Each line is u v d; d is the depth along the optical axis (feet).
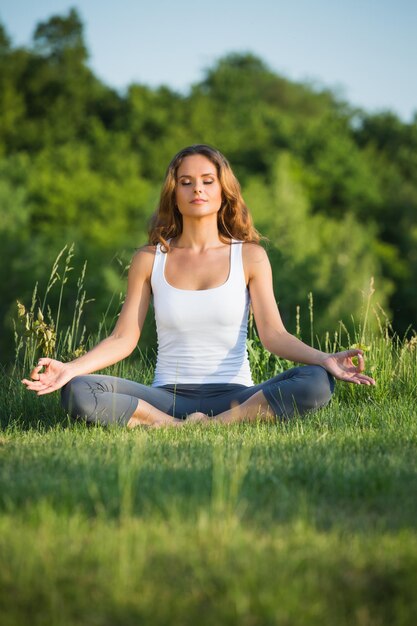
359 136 198.90
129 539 10.06
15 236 129.08
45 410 21.76
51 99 163.43
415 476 13.21
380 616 8.87
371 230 156.66
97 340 25.50
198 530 10.30
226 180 20.63
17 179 146.92
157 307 20.30
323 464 13.73
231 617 8.60
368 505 11.98
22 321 21.27
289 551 9.87
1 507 11.67
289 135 174.70
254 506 11.62
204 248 20.57
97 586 9.18
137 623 8.61
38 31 175.11
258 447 15.28
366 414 20.43
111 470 12.80
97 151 153.17
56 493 11.85
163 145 156.97
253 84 223.10
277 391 18.83
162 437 16.78
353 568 9.50
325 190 169.89
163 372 20.26
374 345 24.29
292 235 134.92
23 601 9.04
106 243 136.46
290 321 87.71
